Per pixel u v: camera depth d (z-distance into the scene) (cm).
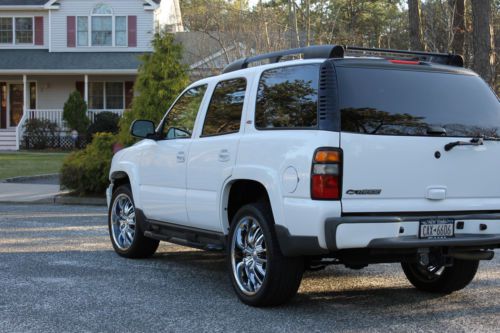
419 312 552
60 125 3114
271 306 555
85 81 3077
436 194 520
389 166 504
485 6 1412
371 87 516
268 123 555
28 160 2473
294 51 573
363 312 550
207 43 2472
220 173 594
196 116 660
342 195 489
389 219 492
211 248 616
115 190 816
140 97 1470
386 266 760
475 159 537
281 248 518
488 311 557
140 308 555
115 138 1507
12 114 3288
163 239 699
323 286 650
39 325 504
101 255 809
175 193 668
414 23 1867
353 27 3672
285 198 513
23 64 3073
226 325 505
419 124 523
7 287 629
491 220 533
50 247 861
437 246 508
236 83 613
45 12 3238
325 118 498
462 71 563
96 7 3181
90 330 492
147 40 3173
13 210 1303
